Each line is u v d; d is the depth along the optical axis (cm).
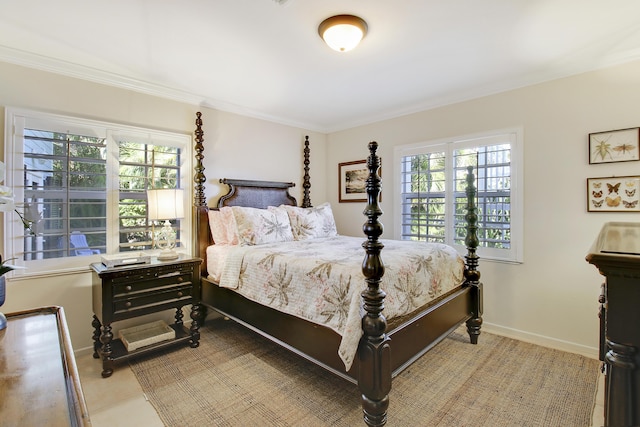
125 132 279
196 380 220
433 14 187
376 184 167
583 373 225
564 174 264
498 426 173
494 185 303
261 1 174
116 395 202
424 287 216
